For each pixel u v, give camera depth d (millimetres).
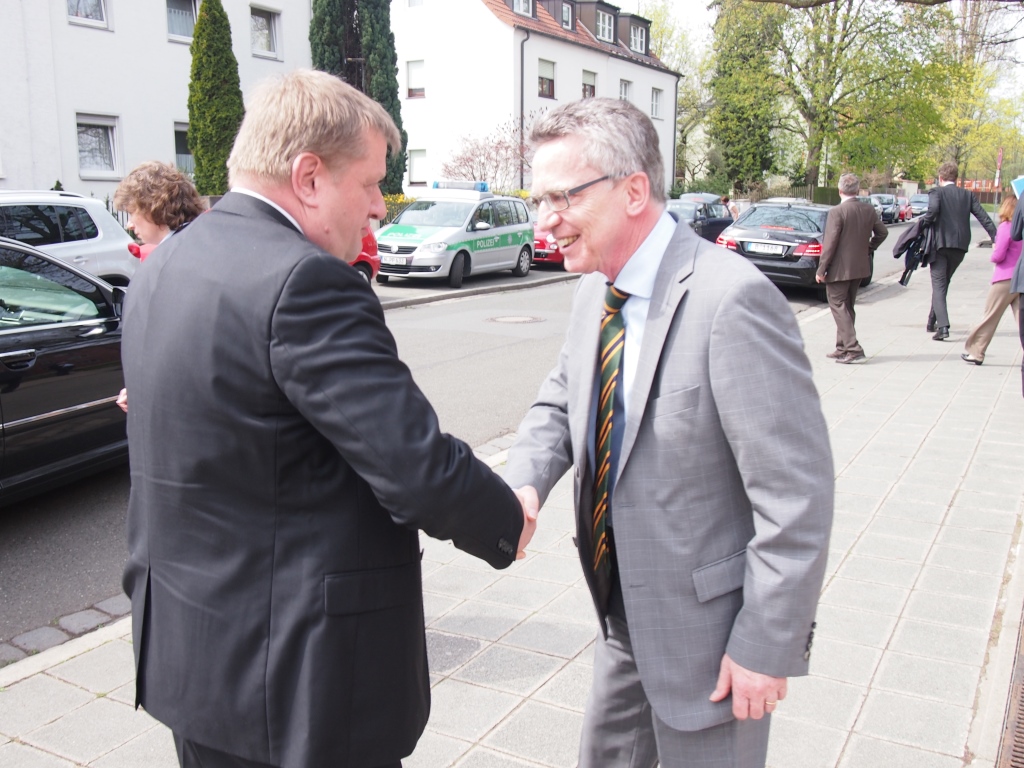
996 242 7934
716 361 1506
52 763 2633
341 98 1482
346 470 1438
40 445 4688
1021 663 3016
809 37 33562
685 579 1625
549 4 33219
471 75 30250
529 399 7469
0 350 4465
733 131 39625
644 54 38594
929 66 32875
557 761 2590
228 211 1475
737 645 1548
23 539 4625
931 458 5367
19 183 16297
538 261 19172
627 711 1932
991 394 7062
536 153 1653
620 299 1690
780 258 13641
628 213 1611
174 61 19094
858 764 2547
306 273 1334
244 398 1353
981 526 4277
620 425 1691
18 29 16016
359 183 1529
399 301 13602
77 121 17453
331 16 22766
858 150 34938
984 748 2590
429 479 1355
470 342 10250
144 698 1574
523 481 1892
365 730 1481
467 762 2586
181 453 1411
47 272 4922
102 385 5035
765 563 1512
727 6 34781
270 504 1406
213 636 1443
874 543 4094
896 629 3303
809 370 1548
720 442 1581
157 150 18922
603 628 1879
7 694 3014
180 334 1386
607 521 1752
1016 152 57469
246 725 1445
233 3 20422
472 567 3930
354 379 1328
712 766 1687
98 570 4262
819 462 1510
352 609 1442
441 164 30734
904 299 13688
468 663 3129
